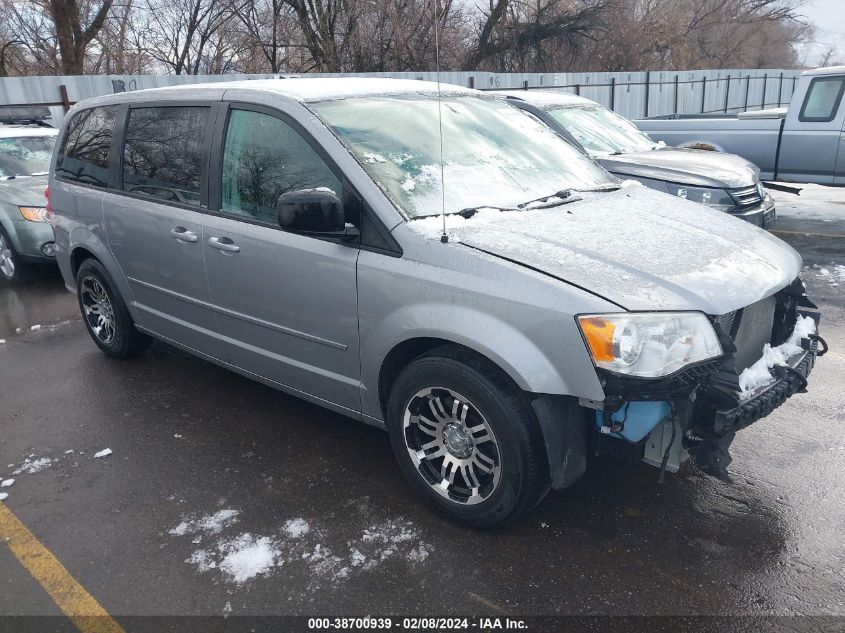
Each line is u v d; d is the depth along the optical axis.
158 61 22.42
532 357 2.67
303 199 2.99
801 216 10.23
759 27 35.47
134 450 3.91
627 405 2.67
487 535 3.06
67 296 7.18
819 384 4.46
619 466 3.57
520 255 2.85
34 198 7.39
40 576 2.91
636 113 20.84
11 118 9.20
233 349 4.02
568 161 4.12
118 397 4.61
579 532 3.06
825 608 2.59
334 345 3.38
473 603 2.67
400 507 3.30
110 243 4.71
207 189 3.90
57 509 3.37
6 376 5.05
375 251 3.11
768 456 3.62
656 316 2.59
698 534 3.03
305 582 2.81
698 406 2.68
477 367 2.85
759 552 2.90
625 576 2.79
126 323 4.98
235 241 3.69
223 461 3.76
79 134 5.07
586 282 2.69
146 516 3.29
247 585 2.80
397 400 3.15
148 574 2.89
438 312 2.89
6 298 7.17
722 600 2.64
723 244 3.20
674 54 29.72
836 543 2.94
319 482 3.53
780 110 10.46
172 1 21.47
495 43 22.98
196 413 4.35
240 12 21.22
